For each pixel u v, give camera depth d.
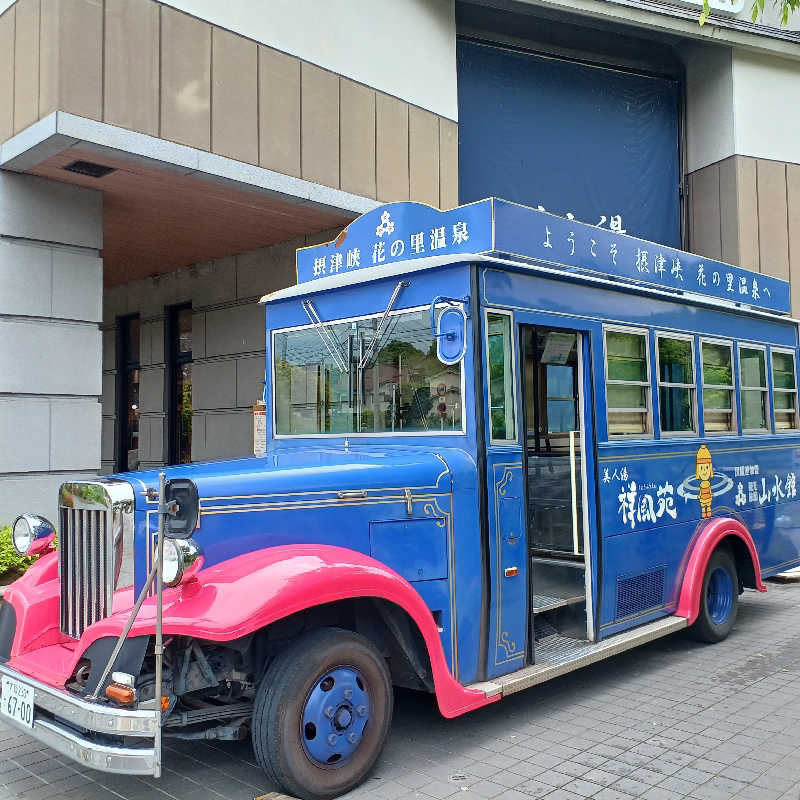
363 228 5.57
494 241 4.83
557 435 5.91
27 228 8.19
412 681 4.46
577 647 5.21
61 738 3.49
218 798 3.89
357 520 4.19
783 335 7.99
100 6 7.60
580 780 4.03
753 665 6.11
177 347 13.10
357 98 9.96
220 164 8.40
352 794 3.87
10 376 7.93
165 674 3.65
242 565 3.74
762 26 13.73
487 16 12.35
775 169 14.34
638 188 14.14
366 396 5.07
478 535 4.57
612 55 13.88
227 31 8.62
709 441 6.69
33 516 4.59
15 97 7.91
